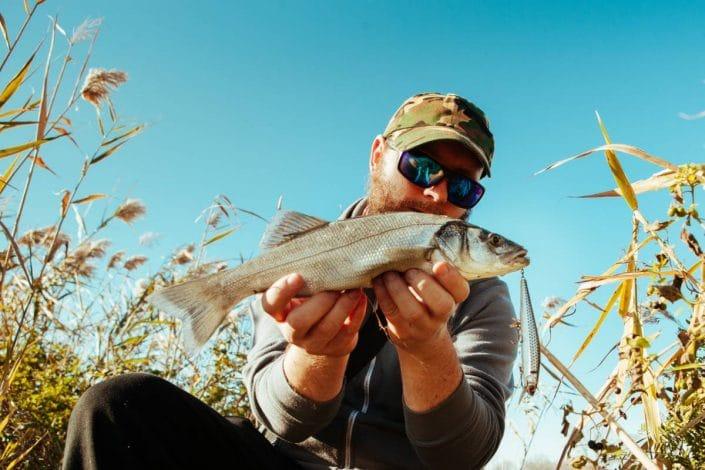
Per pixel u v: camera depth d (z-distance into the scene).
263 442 0.83
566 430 0.87
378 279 0.72
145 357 1.70
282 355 0.85
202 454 0.73
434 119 0.98
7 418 1.11
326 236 0.74
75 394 1.37
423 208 0.97
